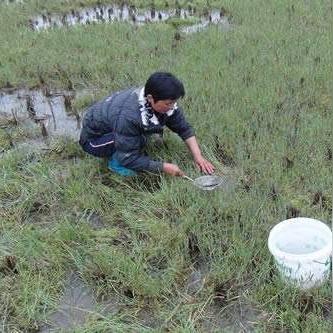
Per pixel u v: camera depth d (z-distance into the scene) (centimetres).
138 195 400
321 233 311
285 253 297
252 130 456
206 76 554
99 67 609
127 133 386
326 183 385
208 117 474
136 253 349
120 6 861
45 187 415
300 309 298
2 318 313
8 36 721
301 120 464
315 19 702
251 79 542
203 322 302
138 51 643
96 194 403
